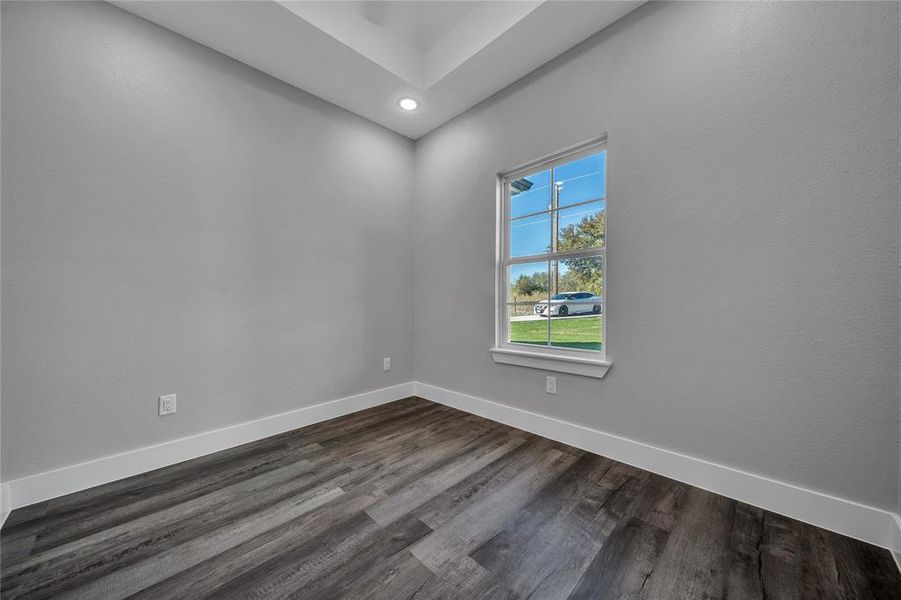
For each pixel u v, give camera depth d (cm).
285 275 246
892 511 128
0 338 154
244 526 144
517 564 123
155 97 193
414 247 332
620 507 156
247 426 227
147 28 191
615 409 200
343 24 210
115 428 182
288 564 123
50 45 165
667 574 119
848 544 131
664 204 180
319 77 240
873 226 131
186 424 204
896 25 126
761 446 155
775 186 150
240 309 225
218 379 216
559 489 170
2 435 154
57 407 167
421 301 325
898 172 126
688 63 172
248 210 229
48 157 164
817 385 142
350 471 189
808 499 143
